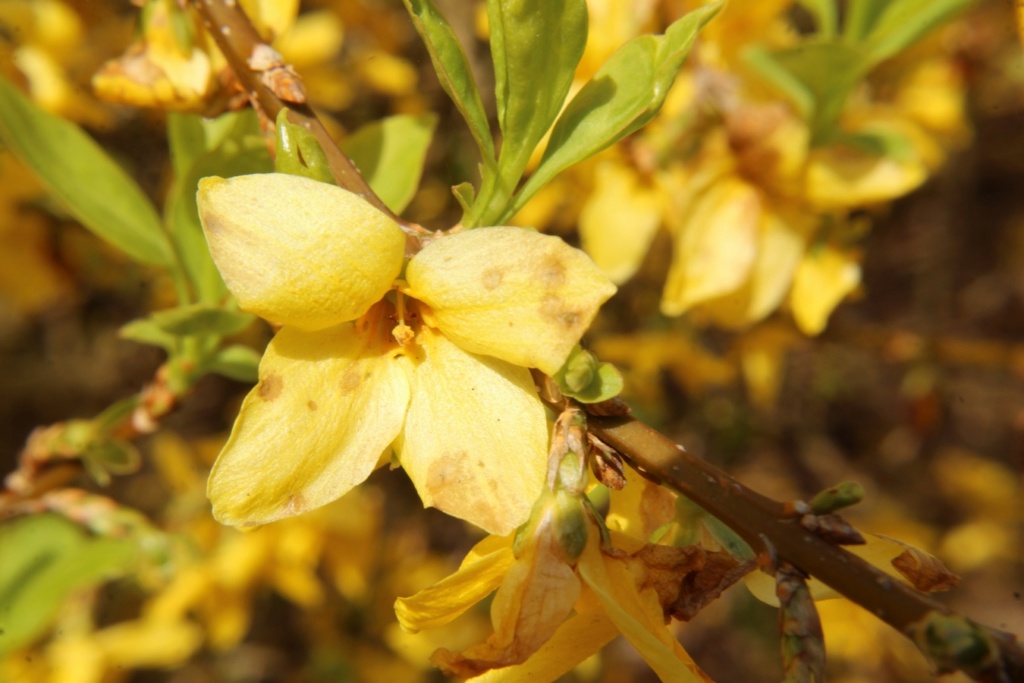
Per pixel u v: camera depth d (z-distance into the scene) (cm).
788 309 30
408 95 32
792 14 36
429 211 33
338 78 29
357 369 14
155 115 30
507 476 14
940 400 32
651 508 15
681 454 14
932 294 45
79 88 25
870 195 22
